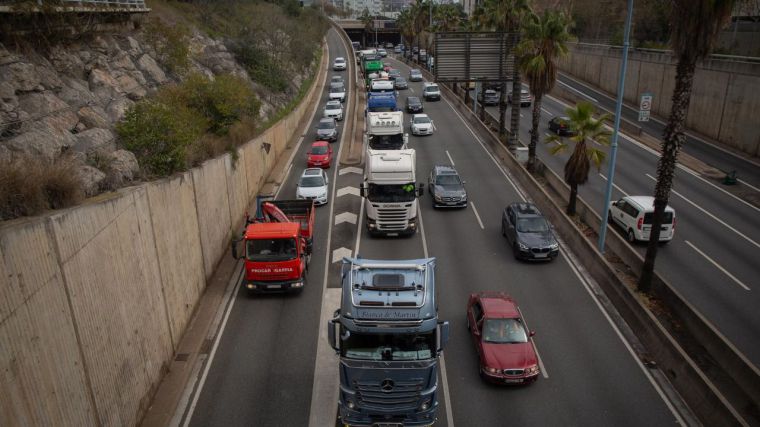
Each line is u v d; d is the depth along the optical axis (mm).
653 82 56062
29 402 8555
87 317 10898
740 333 18219
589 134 27391
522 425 13852
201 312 19312
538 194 30938
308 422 14031
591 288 21156
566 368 16188
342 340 12773
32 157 12391
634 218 25406
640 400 14750
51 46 22797
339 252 24609
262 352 17125
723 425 13117
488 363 15297
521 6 41656
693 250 24797
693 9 16797
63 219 10141
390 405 12742
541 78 34250
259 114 40625
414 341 12664
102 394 11383
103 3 27859
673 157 18797
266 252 19922
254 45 56531
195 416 14234
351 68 86812
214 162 22938
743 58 43062
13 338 8266
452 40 37375
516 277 22047
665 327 18219
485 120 52562
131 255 13547
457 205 29812
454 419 14102
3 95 17656
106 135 18672
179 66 35000
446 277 22078
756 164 38719
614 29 79562
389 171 25109
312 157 38125
